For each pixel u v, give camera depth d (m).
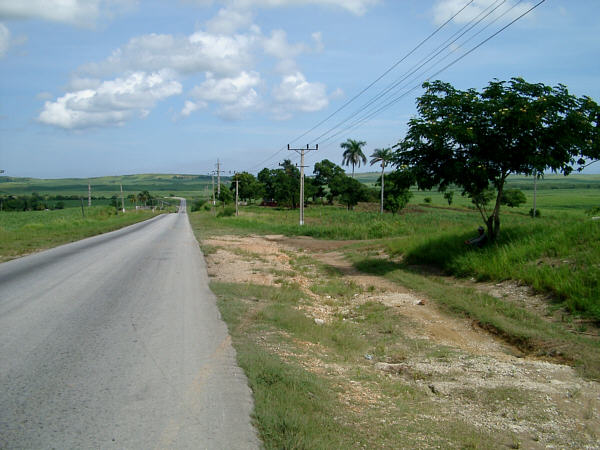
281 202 95.56
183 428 3.93
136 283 11.55
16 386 4.79
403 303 11.38
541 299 10.38
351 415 4.67
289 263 18.64
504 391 5.91
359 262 18.61
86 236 29.28
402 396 5.65
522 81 14.51
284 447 3.66
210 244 24.41
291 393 4.79
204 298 9.91
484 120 14.42
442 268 15.72
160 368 5.45
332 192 96.12
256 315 8.53
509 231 16.27
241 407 4.39
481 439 4.57
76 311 8.30
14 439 3.66
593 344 7.54
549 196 107.56
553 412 5.34
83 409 4.26
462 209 81.69
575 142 13.73
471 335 9.02
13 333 6.77
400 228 30.80
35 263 15.10
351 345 7.87
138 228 41.19
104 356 5.84
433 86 15.52
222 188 114.75
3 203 97.25
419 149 15.47
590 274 10.05
